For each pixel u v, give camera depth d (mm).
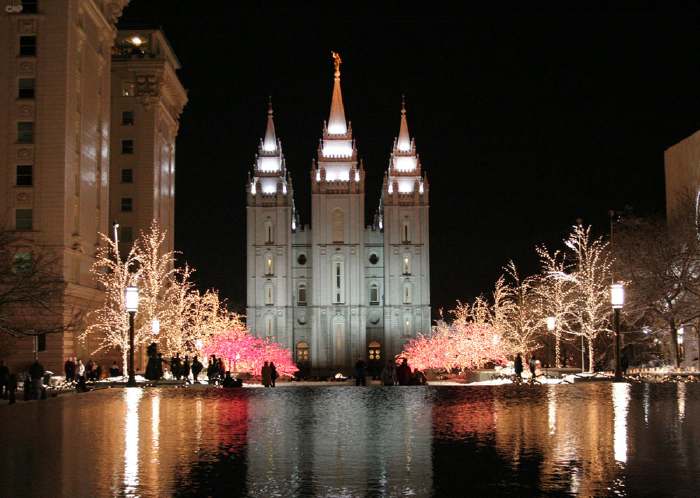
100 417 27406
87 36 80000
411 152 144125
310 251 142750
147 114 106938
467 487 14328
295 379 118500
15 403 36969
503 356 93938
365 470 16078
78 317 66750
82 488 14484
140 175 106562
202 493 14023
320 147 142750
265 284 139875
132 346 45875
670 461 16703
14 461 17453
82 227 77688
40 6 73375
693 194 76562
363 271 140500
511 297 122938
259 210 140750
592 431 21562
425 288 140250
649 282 59906
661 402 30719
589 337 65688
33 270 55656
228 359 95562
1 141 72688
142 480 15195
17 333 58594
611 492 13758
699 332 66375
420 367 111062
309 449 18984
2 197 72188
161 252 110625
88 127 80375
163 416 27609
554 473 15508
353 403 33219
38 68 73062
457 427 23125
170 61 114375
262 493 14000
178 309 83688
